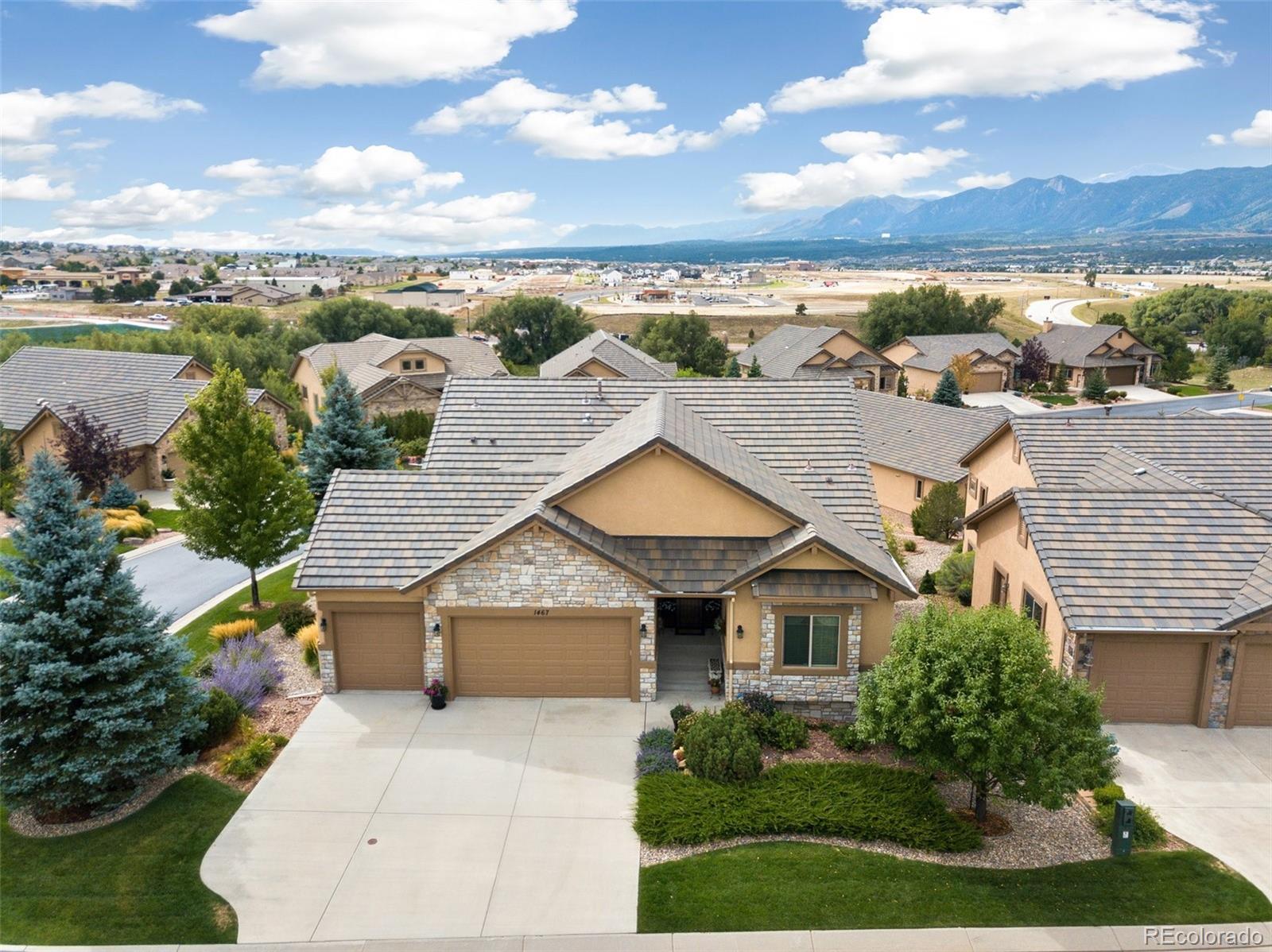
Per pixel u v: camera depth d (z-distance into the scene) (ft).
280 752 61.11
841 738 61.52
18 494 124.88
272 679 70.49
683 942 43.34
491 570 66.39
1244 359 339.98
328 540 70.38
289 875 48.47
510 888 47.32
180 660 57.77
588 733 63.72
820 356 246.88
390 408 189.98
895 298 335.67
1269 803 55.21
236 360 223.10
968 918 44.75
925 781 55.52
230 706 62.08
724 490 68.39
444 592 66.85
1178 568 65.67
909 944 43.01
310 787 56.85
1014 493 73.15
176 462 145.89
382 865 49.24
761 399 90.07
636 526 69.62
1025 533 76.79
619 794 56.13
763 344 278.46
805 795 53.98
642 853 50.31
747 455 80.64
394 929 44.42
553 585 66.49
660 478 68.54
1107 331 275.59
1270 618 61.52
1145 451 92.12
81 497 125.80
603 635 68.08
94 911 45.70
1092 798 55.93
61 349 172.04
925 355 271.49
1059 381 275.59
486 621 67.92
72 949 43.19
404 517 72.49
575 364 195.62
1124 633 62.18
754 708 64.80
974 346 275.59
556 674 69.00
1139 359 280.72
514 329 331.77
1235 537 67.72
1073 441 93.86
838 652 65.77
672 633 81.56
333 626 69.36
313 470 122.21
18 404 152.35
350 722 65.36
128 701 53.67
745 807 53.01
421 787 56.85
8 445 133.49
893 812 52.16
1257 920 44.68
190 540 85.71
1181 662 64.18
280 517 87.04
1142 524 69.21
